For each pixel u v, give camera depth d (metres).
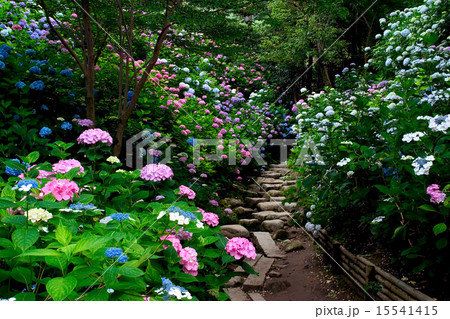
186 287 2.05
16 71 3.99
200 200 5.03
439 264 2.60
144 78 4.44
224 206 5.92
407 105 3.03
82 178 2.55
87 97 4.16
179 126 5.75
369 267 3.14
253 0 4.38
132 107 4.40
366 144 3.55
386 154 3.04
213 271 2.30
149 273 1.77
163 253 2.02
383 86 5.21
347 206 3.88
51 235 1.75
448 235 2.54
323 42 10.96
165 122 5.75
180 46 5.11
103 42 4.98
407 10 6.77
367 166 3.19
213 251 2.26
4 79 3.78
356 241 3.78
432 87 3.73
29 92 3.92
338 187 3.70
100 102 4.96
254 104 10.06
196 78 8.43
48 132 3.38
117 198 2.57
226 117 7.81
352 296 3.34
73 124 3.97
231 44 5.28
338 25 11.77
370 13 11.69
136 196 2.61
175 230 2.16
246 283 3.88
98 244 1.53
